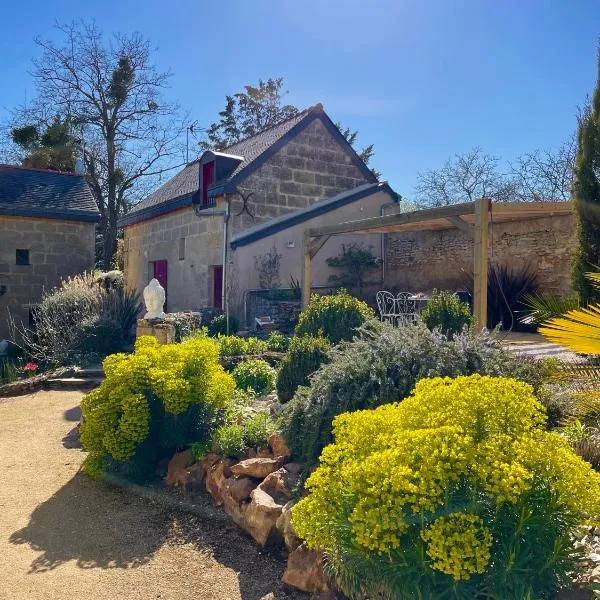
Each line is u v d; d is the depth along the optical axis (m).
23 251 17.55
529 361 5.41
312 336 7.50
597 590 2.66
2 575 3.99
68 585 3.84
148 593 3.73
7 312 17.20
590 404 4.27
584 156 6.98
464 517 2.60
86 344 12.56
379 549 2.67
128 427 5.48
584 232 6.88
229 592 3.71
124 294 14.59
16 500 5.35
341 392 4.70
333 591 3.44
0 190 17.66
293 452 4.89
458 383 3.17
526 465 2.70
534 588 2.70
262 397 7.42
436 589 2.68
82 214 18.08
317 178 16.27
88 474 5.74
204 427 5.84
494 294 13.02
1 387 10.41
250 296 14.38
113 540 4.52
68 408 9.08
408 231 15.80
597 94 7.04
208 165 16.05
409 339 5.17
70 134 25.97
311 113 16.17
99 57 26.58
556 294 12.41
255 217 15.20
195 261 16.39
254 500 4.40
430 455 2.70
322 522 2.96
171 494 5.36
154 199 19.78
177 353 6.08
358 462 2.94
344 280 15.91
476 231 8.52
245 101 36.81
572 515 2.70
